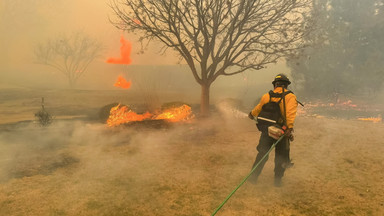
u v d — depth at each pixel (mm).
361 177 4418
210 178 4352
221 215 3256
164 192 3857
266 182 4203
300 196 3746
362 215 3254
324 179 4336
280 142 3938
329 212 3330
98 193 3812
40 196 3705
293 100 3873
